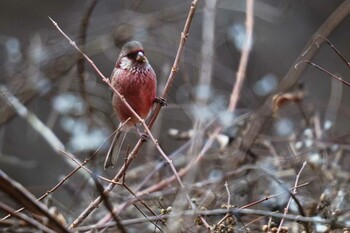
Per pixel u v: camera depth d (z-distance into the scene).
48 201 8.06
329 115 12.48
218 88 14.97
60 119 15.10
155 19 15.69
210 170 10.73
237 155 10.71
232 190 9.62
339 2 19.50
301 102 11.81
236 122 11.20
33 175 15.07
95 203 8.08
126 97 9.61
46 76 14.38
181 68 15.10
